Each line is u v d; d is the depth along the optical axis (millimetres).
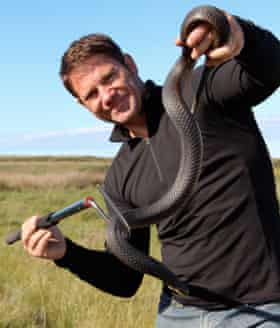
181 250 2834
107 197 2660
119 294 3344
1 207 19234
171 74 2264
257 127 2801
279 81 2412
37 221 3020
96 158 85938
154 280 7199
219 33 1946
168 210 2445
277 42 2373
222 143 2668
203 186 2689
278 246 2717
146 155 2947
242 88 2457
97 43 2871
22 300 6414
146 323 5516
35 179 30078
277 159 42969
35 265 8016
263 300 2645
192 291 2801
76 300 6172
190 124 2271
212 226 2701
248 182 2678
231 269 2691
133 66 3055
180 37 2025
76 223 14375
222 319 2701
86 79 2887
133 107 2893
